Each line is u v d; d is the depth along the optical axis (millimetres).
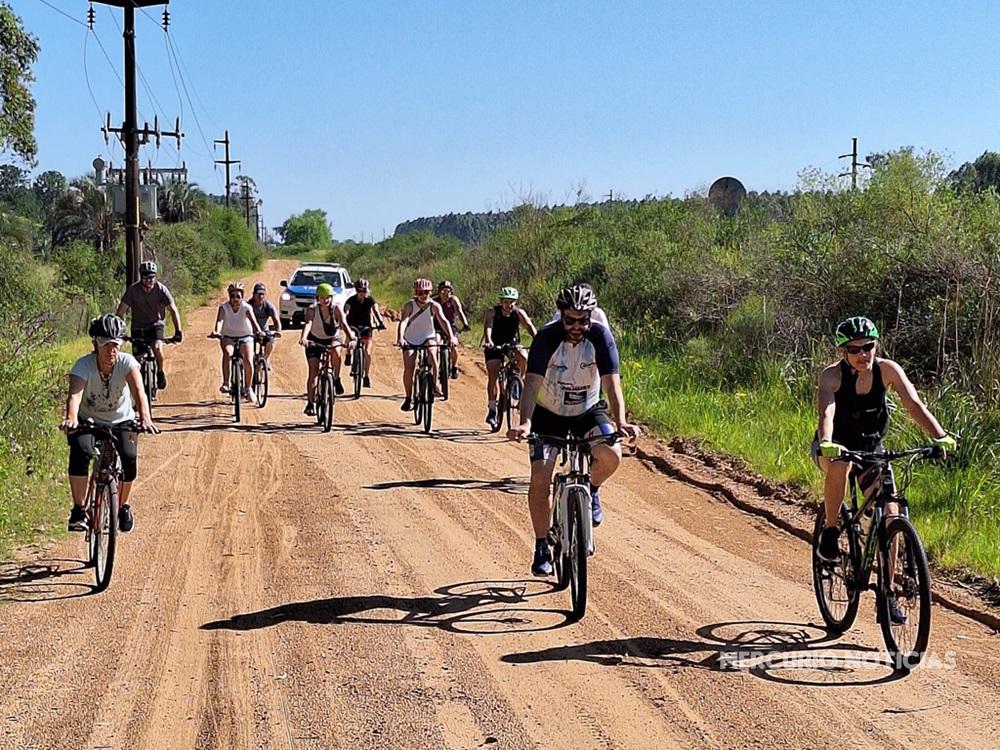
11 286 23812
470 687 5531
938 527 8492
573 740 4906
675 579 7586
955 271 13578
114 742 4891
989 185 17156
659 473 11555
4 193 63062
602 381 6688
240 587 7285
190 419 14797
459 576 7598
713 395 15312
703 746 4840
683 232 25016
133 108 25734
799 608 6941
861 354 5926
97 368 7336
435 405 16547
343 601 6996
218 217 70312
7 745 4848
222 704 5316
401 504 9828
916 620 5754
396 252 61594
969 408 10516
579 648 6125
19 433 10797
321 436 13547
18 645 6125
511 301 13367
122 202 26000
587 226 29922
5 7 25344
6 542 8266
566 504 6668
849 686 5543
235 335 14914
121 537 8547
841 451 5812
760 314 16562
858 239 15703
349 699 5379
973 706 5270
